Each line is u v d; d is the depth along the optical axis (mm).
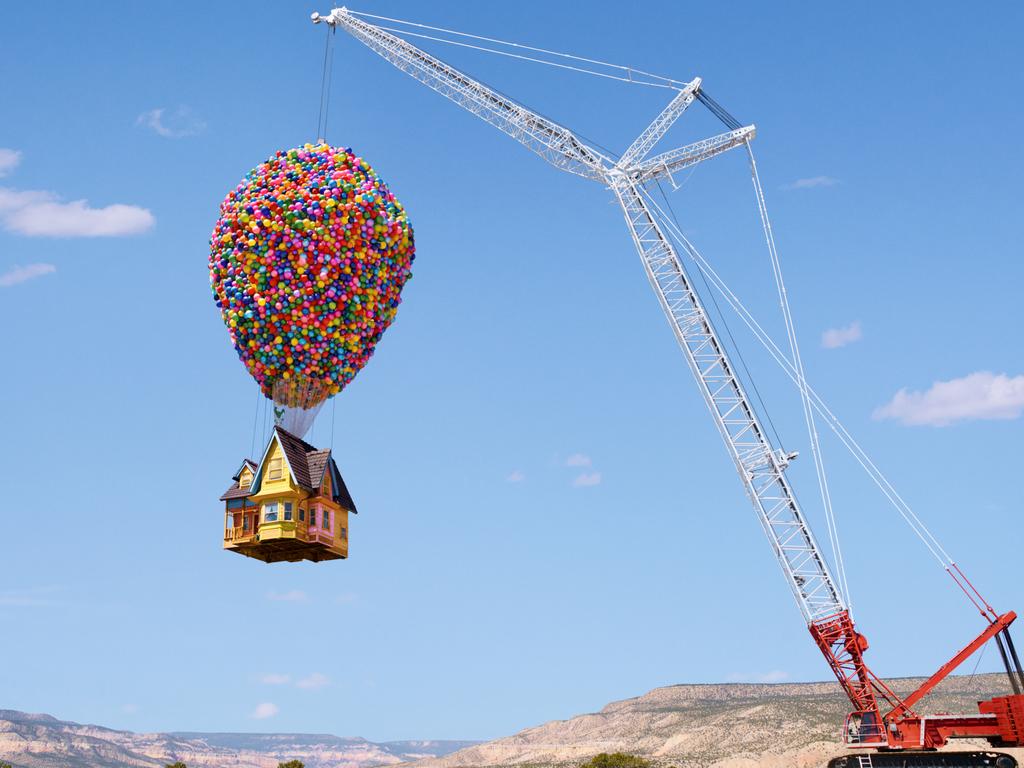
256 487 55469
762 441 99750
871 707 93438
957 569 92000
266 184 55875
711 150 104250
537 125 106250
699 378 101812
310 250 54219
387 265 56875
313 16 108938
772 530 98438
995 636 90500
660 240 103750
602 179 105875
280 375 56562
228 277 55688
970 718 89438
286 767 168500
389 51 108438
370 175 57344
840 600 96375
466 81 106312
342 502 57938
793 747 178875
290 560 58406
